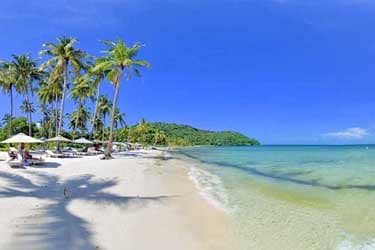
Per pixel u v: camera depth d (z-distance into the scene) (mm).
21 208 10859
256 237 8680
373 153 57000
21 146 26484
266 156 51094
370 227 9312
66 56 39312
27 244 7723
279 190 15945
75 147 61719
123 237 8500
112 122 36125
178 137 185375
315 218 10438
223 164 33844
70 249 7516
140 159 38844
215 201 13297
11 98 53938
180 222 10062
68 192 14055
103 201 12547
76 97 58781
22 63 51625
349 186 16656
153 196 14070
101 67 36906
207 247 7949
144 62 36062
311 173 23109
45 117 79062
